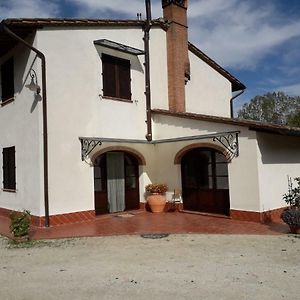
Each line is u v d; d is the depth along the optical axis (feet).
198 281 18.13
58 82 35.83
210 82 55.06
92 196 38.04
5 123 41.88
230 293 16.38
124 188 43.47
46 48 35.22
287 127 32.99
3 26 32.73
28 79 36.83
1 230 33.53
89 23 38.42
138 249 25.53
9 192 40.60
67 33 36.99
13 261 23.11
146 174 44.34
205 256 23.08
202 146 39.04
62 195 35.55
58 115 35.63
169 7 47.93
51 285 18.24
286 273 19.06
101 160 41.29
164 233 30.83
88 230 32.60
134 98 43.21
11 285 18.43
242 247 25.30
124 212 42.50
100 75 39.73
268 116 145.07
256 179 34.04
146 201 43.78
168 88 47.47
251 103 150.71
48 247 26.76
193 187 42.19
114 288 17.49
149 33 45.47
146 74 44.37
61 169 35.63
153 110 43.93
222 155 39.06
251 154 34.40
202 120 38.73
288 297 15.78
